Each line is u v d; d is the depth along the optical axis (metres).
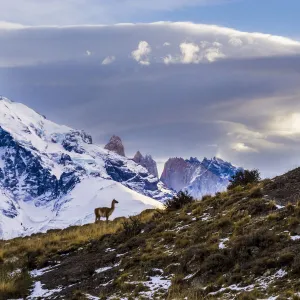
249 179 93.06
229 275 56.06
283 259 53.97
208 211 80.75
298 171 80.88
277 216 65.19
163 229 79.62
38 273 77.12
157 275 63.16
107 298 59.97
